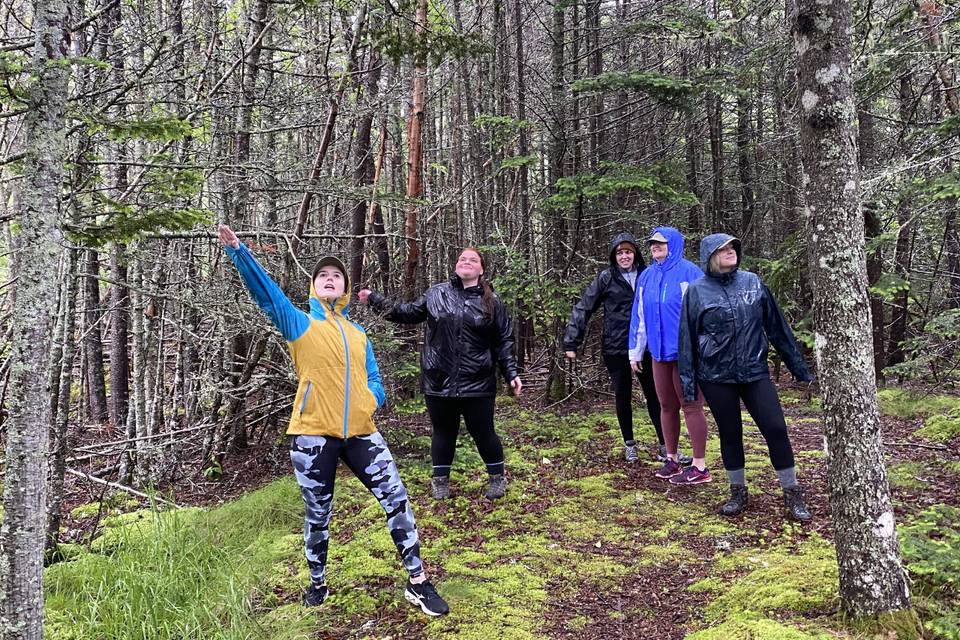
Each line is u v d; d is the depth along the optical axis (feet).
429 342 14.87
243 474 19.72
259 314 15.62
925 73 24.36
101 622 10.03
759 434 21.40
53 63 6.61
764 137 38.19
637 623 9.95
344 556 12.35
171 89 16.80
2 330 15.65
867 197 17.57
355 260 23.00
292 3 18.76
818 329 8.48
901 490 14.64
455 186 35.68
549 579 11.52
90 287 26.07
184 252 21.13
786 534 12.60
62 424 13.52
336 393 9.86
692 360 14.19
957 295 30.63
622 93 29.58
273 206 19.76
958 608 8.39
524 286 26.48
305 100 22.50
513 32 29.07
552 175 28.27
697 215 38.42
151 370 20.52
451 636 9.48
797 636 8.16
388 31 17.89
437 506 15.06
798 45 8.30
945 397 24.14
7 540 6.55
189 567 11.25
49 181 6.66
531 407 26.68
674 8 24.71
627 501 15.31
